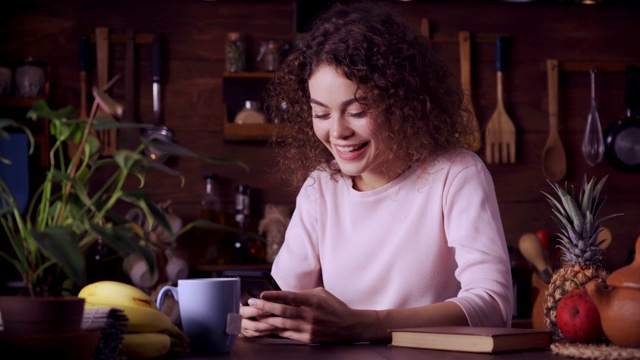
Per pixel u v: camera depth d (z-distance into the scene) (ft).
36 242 3.24
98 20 10.85
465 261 4.90
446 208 5.18
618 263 11.16
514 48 11.30
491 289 4.72
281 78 5.79
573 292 3.94
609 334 3.67
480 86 11.25
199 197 10.84
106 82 10.73
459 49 11.19
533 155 11.25
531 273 10.92
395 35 5.11
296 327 4.26
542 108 11.28
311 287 5.70
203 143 10.93
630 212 11.20
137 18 10.92
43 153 10.39
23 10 10.76
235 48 10.65
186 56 10.96
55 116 3.97
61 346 2.90
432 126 5.27
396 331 4.10
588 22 11.36
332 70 4.94
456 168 5.22
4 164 9.52
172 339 3.80
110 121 4.04
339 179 5.65
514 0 11.14
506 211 11.16
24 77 10.39
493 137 11.06
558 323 3.95
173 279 9.85
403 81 5.07
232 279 3.97
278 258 5.81
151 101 10.90
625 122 11.07
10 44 10.71
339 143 5.08
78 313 3.01
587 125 11.10
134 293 3.70
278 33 11.07
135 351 3.52
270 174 10.98
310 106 5.63
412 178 5.36
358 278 5.44
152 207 3.96
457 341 3.83
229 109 10.79
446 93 5.55
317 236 5.67
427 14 11.23
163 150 3.89
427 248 5.26
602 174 11.24
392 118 5.06
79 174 3.95
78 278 3.24
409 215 5.32
